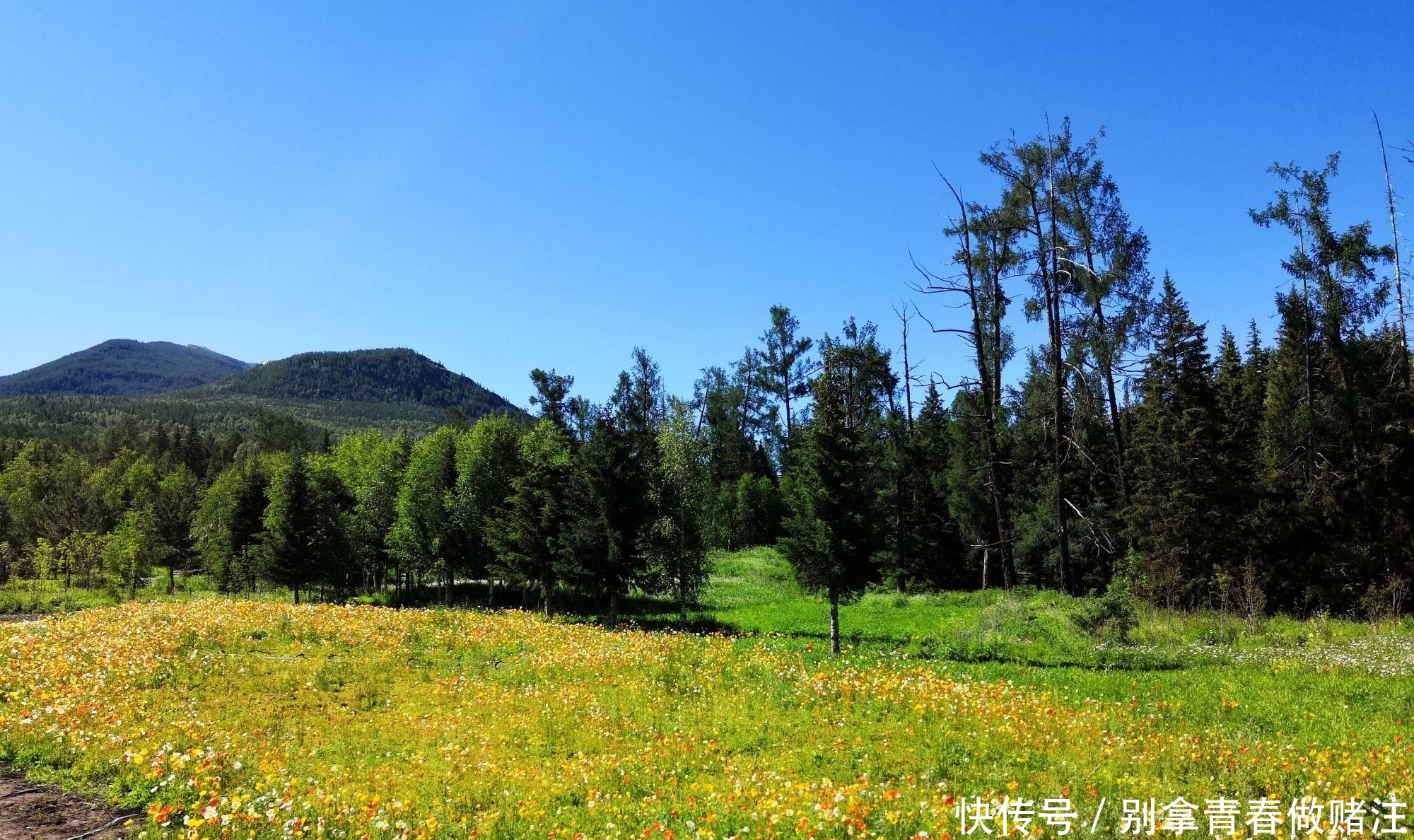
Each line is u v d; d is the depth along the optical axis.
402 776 10.56
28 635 20.05
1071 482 42.16
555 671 17.98
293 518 43.91
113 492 84.00
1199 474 32.50
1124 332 32.28
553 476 37.47
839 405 25.52
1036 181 33.19
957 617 29.30
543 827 8.74
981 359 36.44
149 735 11.40
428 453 46.69
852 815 8.37
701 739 12.45
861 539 23.16
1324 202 30.81
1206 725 13.46
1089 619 22.77
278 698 15.43
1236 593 27.52
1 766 10.27
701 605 38.66
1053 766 10.77
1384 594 27.48
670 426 34.84
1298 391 34.72
